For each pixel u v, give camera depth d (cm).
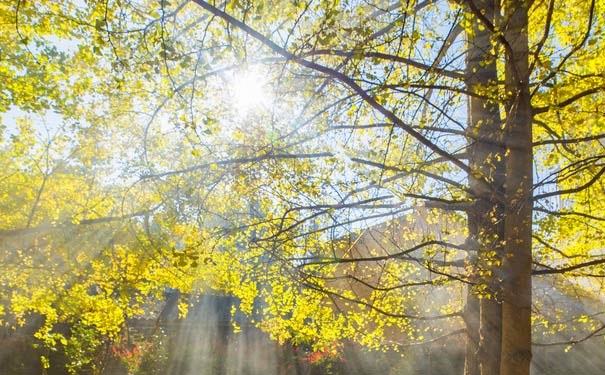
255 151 675
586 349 1711
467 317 750
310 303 913
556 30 670
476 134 598
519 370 523
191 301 2948
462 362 1870
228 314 2912
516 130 537
